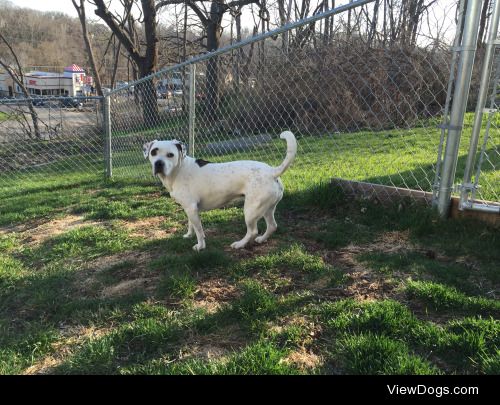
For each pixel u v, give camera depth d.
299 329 2.59
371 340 2.37
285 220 4.68
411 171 5.24
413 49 6.80
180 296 3.15
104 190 6.96
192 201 3.87
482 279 3.10
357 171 6.02
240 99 8.44
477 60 7.18
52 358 2.55
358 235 4.07
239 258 3.76
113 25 16.77
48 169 10.71
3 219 5.64
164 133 8.47
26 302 3.27
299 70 7.21
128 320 2.91
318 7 19.03
